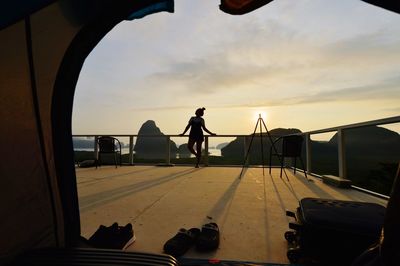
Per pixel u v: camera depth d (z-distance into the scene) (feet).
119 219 6.36
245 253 4.34
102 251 3.18
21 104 3.28
